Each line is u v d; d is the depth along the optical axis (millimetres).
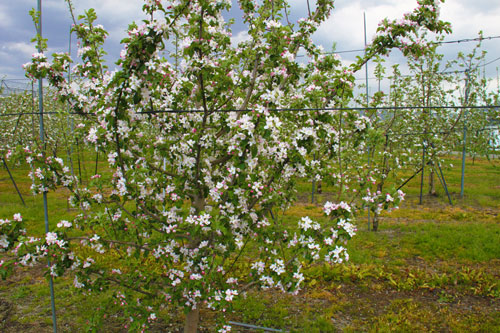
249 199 3168
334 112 3246
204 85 3035
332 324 4055
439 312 4238
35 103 10398
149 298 3498
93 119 3248
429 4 3281
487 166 17344
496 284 4703
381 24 3418
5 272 2953
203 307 4438
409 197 10281
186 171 3117
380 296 4668
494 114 11516
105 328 3971
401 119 9188
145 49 2527
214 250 3123
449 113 10281
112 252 5531
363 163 4633
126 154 3098
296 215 8164
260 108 2650
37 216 8016
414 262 5613
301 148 2922
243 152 2793
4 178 13383
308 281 5047
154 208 3293
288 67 3123
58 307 4426
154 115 3096
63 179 3330
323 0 3525
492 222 7547
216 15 2842
